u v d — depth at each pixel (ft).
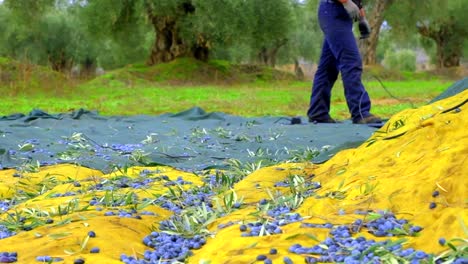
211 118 33.37
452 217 9.34
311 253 9.02
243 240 9.87
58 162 19.97
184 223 11.39
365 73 101.09
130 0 94.12
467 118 13.08
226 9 86.63
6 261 9.39
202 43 96.07
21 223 11.84
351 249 8.87
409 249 8.72
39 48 129.70
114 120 32.37
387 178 12.11
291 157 19.65
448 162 11.30
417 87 76.33
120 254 9.89
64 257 9.61
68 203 13.05
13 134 25.00
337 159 15.64
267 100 55.11
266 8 91.45
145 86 77.92
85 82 80.94
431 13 111.24
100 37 97.45
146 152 21.52
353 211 10.96
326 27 28.60
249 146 22.68
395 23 115.44
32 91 61.57
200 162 20.18
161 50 97.50
